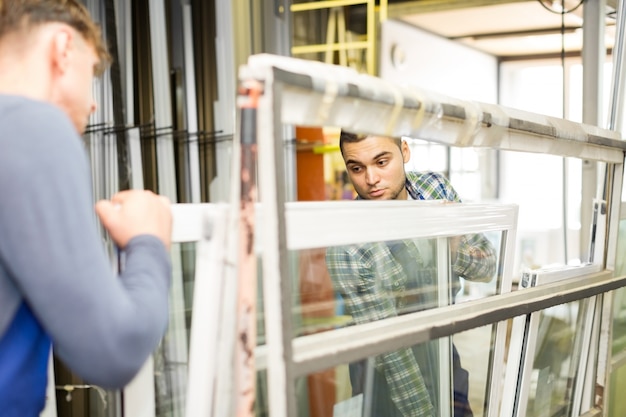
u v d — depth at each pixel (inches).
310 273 35.3
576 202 178.7
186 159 106.9
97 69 33.3
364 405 42.8
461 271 49.0
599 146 52.2
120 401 34.3
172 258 38.5
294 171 122.9
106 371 25.9
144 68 102.8
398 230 35.9
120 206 30.0
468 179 212.1
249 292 25.5
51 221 24.7
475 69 199.8
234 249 26.0
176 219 32.0
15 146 24.9
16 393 28.6
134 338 26.0
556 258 211.9
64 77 29.5
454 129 35.3
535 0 149.2
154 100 100.8
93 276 25.2
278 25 119.1
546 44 196.9
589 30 106.8
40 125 25.4
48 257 24.6
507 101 216.4
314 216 29.5
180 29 109.3
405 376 45.1
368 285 39.8
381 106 30.0
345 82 27.8
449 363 48.9
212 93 108.8
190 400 27.8
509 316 41.8
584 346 59.4
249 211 25.2
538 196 218.4
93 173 92.0
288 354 25.9
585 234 102.8
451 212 41.6
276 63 25.3
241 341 25.7
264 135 24.9
